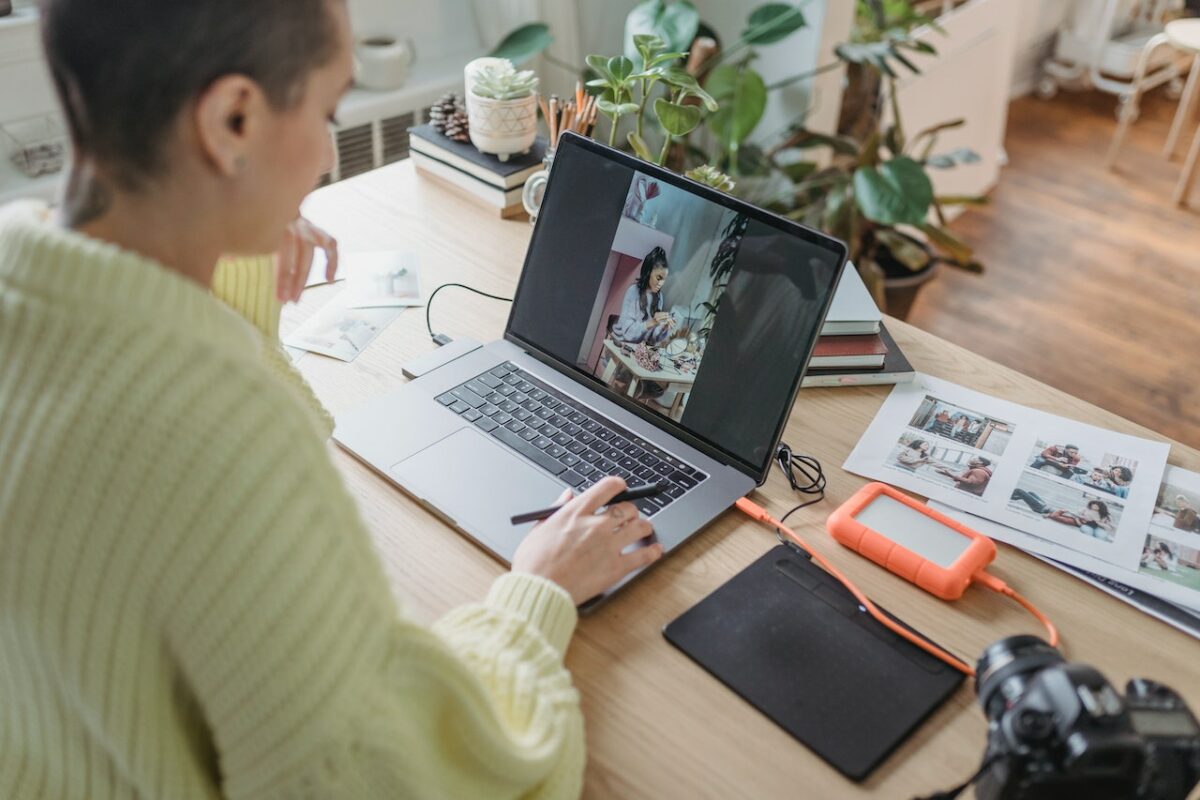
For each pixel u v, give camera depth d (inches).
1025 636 28.4
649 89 54.9
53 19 21.4
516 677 29.1
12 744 27.0
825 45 93.8
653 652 33.9
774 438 39.6
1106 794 25.0
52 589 22.4
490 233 58.1
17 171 74.2
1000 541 39.0
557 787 28.1
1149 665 34.6
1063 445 43.9
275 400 22.8
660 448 41.7
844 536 38.3
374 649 23.7
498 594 32.8
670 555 37.7
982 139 134.3
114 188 23.2
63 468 21.5
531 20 92.2
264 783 23.8
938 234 94.0
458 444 41.2
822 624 35.0
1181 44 135.3
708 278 40.9
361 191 61.3
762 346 39.7
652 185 42.3
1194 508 40.6
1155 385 104.7
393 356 47.2
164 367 21.5
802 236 38.2
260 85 22.5
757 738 31.3
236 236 25.2
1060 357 107.8
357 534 24.1
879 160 92.9
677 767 30.4
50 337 21.6
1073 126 157.3
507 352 46.6
